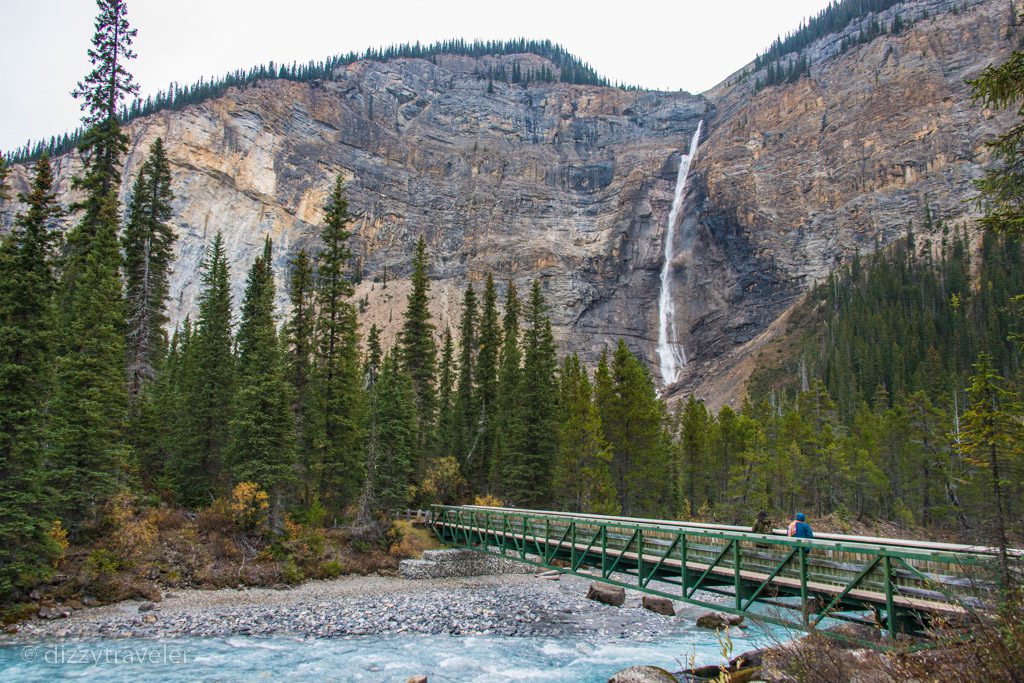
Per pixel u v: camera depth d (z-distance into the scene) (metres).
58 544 26.39
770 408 92.69
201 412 42.44
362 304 193.50
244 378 43.41
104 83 43.75
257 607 29.50
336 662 21.88
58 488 29.89
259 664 21.17
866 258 164.75
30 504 25.75
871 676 9.26
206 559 33.91
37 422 26.55
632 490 56.56
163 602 28.98
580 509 52.69
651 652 24.69
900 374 103.81
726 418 74.00
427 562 40.62
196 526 36.56
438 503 53.44
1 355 25.80
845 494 73.25
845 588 14.60
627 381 56.41
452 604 32.69
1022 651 7.21
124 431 38.50
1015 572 9.52
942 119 184.50
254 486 37.25
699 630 28.67
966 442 29.17
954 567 11.84
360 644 24.55
